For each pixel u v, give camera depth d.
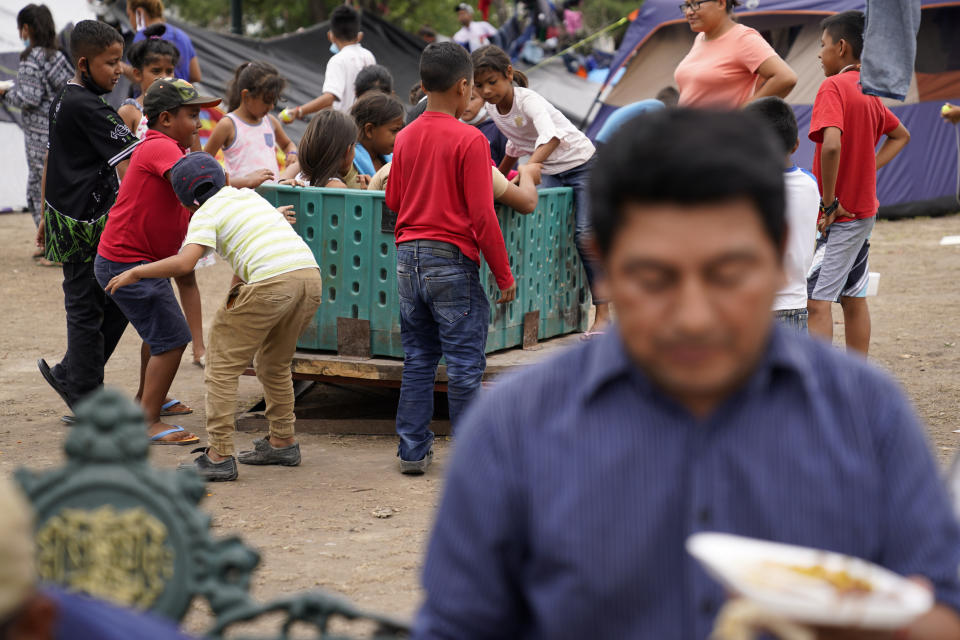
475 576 1.40
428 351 4.93
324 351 5.62
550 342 6.11
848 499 1.31
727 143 1.24
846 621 1.11
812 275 5.98
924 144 14.16
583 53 19.48
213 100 5.34
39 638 1.30
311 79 16.19
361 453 5.37
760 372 1.33
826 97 5.74
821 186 5.82
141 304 5.22
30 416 5.98
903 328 8.08
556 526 1.34
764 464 1.31
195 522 1.75
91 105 5.33
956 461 2.10
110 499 1.75
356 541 4.09
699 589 1.30
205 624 3.34
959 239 11.60
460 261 4.71
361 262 5.43
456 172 4.62
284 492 4.70
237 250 4.67
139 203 5.14
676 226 1.21
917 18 5.70
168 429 5.45
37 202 10.80
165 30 9.37
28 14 10.21
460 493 1.40
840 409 1.34
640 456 1.33
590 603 1.34
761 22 13.69
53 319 8.61
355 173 5.97
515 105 6.10
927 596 1.15
